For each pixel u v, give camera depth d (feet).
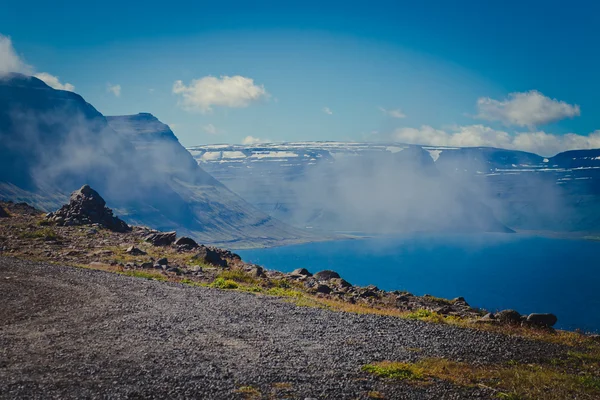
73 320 56.44
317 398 38.40
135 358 44.47
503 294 576.20
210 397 36.91
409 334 61.57
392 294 106.93
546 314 79.71
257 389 39.27
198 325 57.98
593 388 47.57
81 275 86.22
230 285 93.09
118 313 60.90
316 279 120.67
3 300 63.82
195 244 142.61
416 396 40.73
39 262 98.43
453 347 57.31
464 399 41.01
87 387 37.01
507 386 45.27
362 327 63.41
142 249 130.62
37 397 34.60
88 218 158.71
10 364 41.04
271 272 121.70
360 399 38.96
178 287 83.56
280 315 66.95
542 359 56.54
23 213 169.37
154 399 35.76
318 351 51.01
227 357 46.70
